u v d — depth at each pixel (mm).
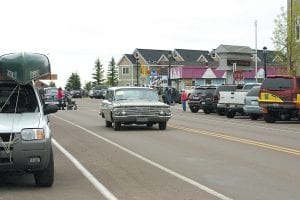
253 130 22219
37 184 9648
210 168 11883
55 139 18656
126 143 17141
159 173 11258
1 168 8945
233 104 31266
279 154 14250
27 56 10617
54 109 10859
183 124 25906
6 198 8789
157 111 21672
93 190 9453
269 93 26875
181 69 79062
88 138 18922
